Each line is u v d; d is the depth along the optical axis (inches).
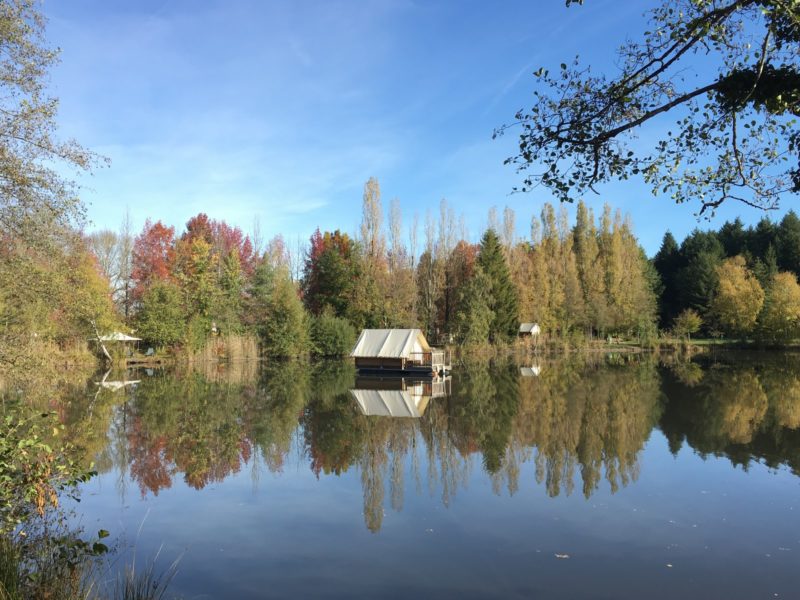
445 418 798.5
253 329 2063.2
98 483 478.0
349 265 2258.9
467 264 2405.3
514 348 2159.2
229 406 917.8
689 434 650.8
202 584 286.7
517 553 325.4
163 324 1749.5
